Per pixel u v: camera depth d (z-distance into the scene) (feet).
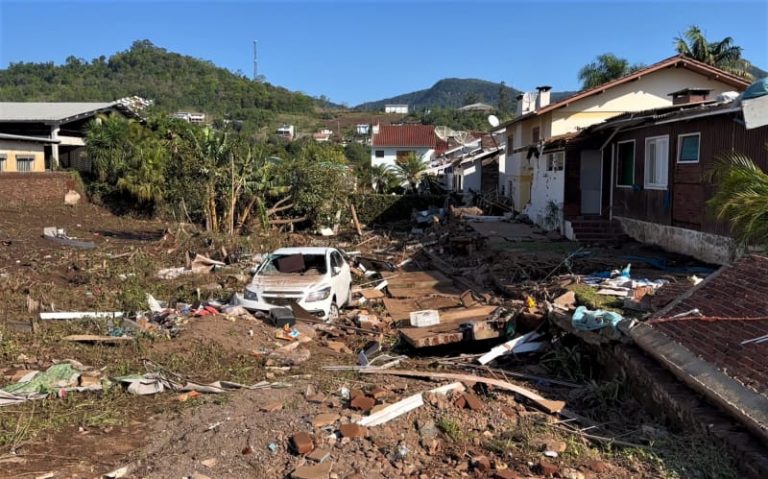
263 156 94.43
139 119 122.72
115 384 26.17
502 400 25.57
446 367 32.53
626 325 28.84
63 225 85.61
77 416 22.50
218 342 33.53
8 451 19.16
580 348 32.17
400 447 19.75
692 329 25.59
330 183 96.63
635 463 19.03
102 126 105.91
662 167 57.16
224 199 86.99
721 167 39.63
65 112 111.96
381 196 118.21
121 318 37.11
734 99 43.65
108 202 104.78
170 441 20.49
